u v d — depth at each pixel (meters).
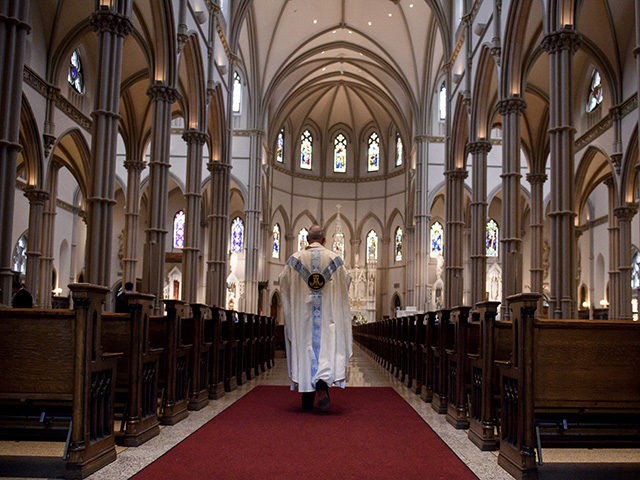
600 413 6.61
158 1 17.20
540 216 27.30
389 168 48.72
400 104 42.22
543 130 27.16
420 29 34.84
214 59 23.67
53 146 21.08
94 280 13.30
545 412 6.52
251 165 36.38
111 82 13.70
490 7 20.86
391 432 7.45
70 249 35.84
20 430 6.27
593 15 20.70
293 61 37.41
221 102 25.38
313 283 9.02
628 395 5.64
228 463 5.76
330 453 6.24
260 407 9.42
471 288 22.70
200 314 9.35
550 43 14.67
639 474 5.47
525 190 36.47
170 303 7.99
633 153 21.48
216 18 23.58
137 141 27.00
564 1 14.59
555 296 14.23
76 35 20.88
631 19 20.62
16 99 11.66
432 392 10.32
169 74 18.08
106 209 13.53
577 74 25.52
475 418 7.04
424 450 6.48
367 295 47.47
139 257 39.88
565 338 5.65
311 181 49.47
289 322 9.10
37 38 19.98
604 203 34.47
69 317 5.46
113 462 5.78
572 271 14.18
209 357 10.65
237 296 39.25
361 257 49.12
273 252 46.94
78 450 5.29
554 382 5.59
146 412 6.95
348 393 11.55
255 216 36.12
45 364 5.45
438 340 9.40
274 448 6.42
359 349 31.95
